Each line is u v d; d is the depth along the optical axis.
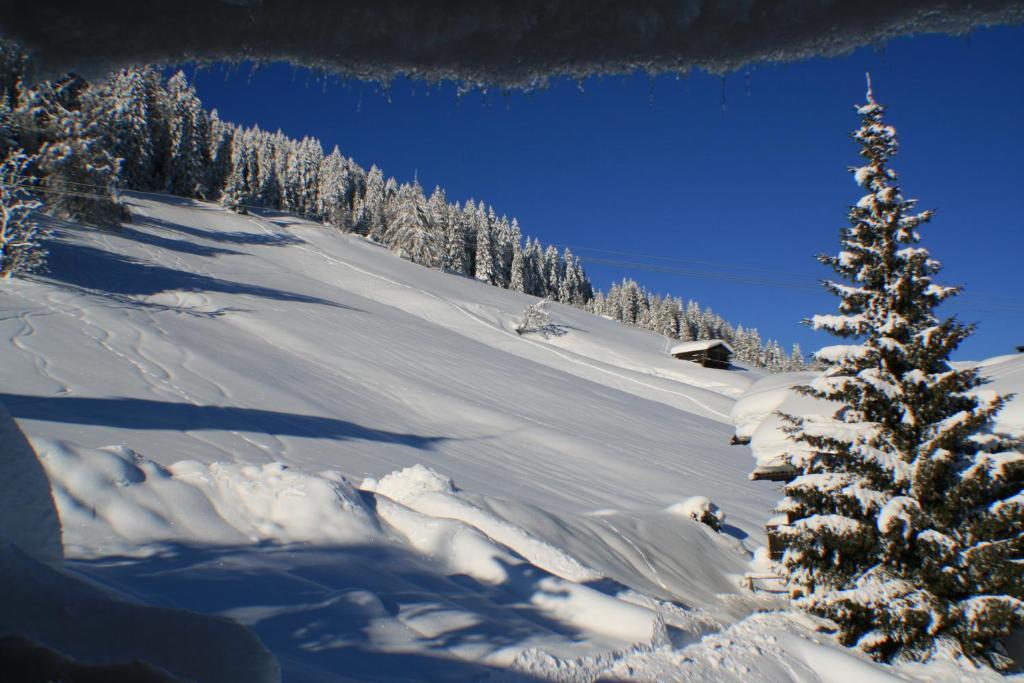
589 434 24.19
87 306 22.16
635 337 71.38
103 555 4.05
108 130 51.91
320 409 17.70
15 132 38.09
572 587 4.96
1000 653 7.52
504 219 105.31
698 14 0.73
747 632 5.63
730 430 33.88
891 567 7.85
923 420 8.49
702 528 12.00
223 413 14.40
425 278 65.88
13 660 1.33
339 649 3.42
